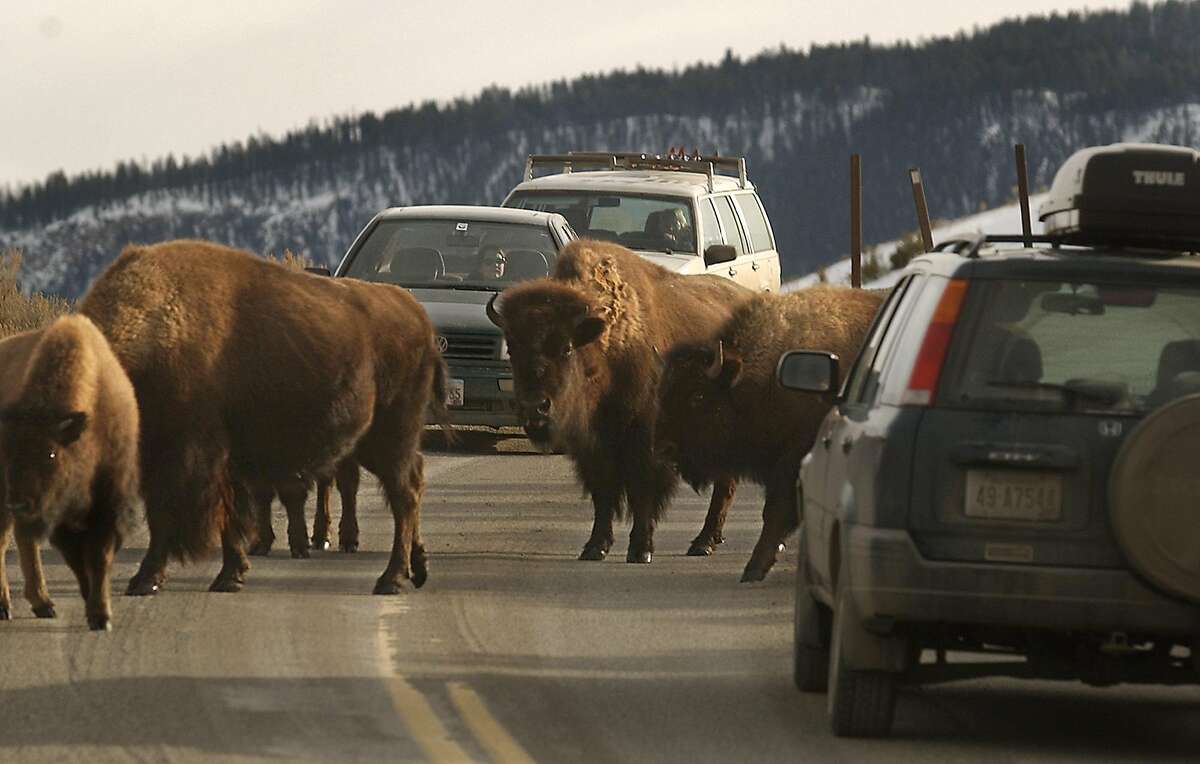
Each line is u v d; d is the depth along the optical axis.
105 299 30.22
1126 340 19.50
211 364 30.78
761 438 34.59
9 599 27.91
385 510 41.97
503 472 48.78
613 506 35.59
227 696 22.12
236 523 30.98
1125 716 21.97
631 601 29.97
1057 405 18.91
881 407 19.80
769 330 34.62
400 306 34.50
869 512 19.12
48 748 19.45
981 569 18.66
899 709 22.09
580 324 34.59
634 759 19.22
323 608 28.83
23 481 26.27
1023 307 19.55
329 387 32.28
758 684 23.44
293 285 32.62
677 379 34.47
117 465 27.58
